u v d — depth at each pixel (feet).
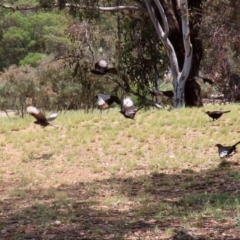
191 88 120.26
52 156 69.05
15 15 244.01
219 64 126.11
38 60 225.35
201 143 69.62
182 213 42.04
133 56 140.87
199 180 54.70
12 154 71.10
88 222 40.93
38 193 53.31
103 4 142.41
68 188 55.01
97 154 68.13
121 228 38.65
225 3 117.70
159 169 60.75
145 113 89.81
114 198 48.42
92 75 141.18
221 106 99.04
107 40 149.07
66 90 155.43
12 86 161.07
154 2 122.52
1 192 54.60
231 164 60.59
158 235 36.45
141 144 71.31
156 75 139.23
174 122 80.28
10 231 39.32
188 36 113.19
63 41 185.16
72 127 82.23
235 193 48.11
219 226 38.09
